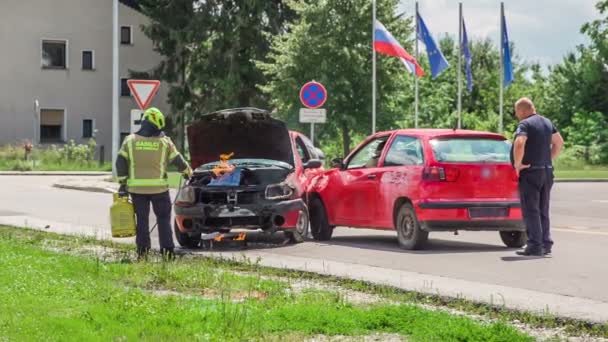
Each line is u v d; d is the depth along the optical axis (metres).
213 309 19.05
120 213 31.06
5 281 22.44
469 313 20.06
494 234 39.78
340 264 27.97
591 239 36.66
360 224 35.75
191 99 130.75
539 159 30.59
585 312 19.41
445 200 32.38
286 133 36.69
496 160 33.03
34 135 119.06
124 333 16.58
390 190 33.97
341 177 36.66
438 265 28.69
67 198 63.25
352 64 109.12
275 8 127.12
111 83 132.50
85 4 131.12
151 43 134.88
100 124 132.00
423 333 16.86
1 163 114.19
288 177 35.56
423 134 33.53
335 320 17.86
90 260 28.38
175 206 34.69
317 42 109.50
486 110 153.75
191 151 37.50
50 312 18.55
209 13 126.50
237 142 37.03
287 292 22.48
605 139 135.88
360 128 110.62
